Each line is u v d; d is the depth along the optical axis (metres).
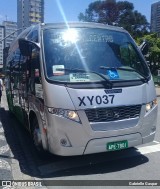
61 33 6.87
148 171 6.29
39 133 6.83
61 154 5.99
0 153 7.55
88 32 7.07
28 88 7.65
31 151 7.85
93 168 6.50
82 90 6.00
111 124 6.05
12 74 11.09
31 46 6.91
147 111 6.51
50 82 6.10
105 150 6.08
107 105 6.04
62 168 6.54
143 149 7.68
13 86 10.80
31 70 7.22
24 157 7.36
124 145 6.23
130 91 6.32
